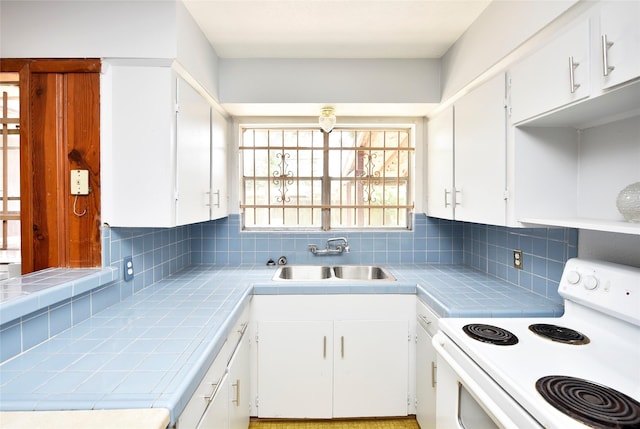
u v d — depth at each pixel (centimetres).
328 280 204
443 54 211
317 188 264
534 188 140
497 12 149
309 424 195
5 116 169
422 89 216
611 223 105
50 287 116
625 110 116
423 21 172
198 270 232
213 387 114
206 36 185
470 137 177
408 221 266
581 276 127
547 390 84
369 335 194
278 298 192
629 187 109
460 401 118
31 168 143
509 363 100
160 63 146
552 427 73
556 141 140
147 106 145
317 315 193
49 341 112
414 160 259
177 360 99
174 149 150
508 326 131
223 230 254
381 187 265
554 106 116
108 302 149
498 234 209
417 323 192
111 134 145
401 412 195
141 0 144
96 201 144
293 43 195
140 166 145
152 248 190
